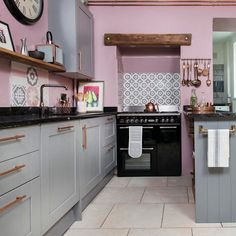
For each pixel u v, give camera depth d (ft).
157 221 8.72
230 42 24.50
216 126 8.47
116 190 12.21
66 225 8.23
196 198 8.60
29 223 5.98
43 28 11.41
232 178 8.53
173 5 14.93
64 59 12.03
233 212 8.55
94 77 15.28
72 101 14.64
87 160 9.96
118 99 15.51
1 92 8.47
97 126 11.33
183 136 14.75
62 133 7.75
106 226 8.45
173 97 16.63
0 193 5.02
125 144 14.70
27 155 5.91
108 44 15.12
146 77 16.83
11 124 5.29
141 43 14.89
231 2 14.53
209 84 14.92
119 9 15.17
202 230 8.00
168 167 14.67
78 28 12.29
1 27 8.31
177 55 16.15
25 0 9.66
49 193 6.92
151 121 14.57
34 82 10.41
